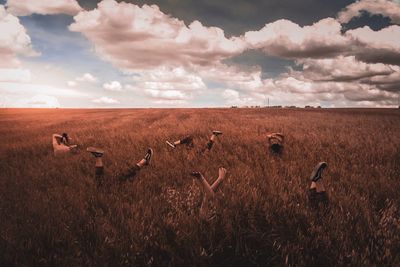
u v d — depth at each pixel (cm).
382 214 467
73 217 457
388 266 340
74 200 525
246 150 954
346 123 2278
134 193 560
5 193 583
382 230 405
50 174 722
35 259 355
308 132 1505
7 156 985
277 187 583
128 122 2647
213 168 743
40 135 1639
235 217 446
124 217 461
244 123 2152
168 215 448
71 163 834
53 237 398
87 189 595
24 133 1798
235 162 804
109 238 389
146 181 634
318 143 1101
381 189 571
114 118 3550
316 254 376
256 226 430
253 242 400
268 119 2828
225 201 503
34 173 727
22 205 512
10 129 2156
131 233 403
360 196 541
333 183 616
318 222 435
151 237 402
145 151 964
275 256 363
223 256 380
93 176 695
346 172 703
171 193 544
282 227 425
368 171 721
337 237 398
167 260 367
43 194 571
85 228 423
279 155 880
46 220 449
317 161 837
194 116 3697
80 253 367
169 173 699
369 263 339
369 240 386
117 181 612
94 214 482
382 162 827
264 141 1116
